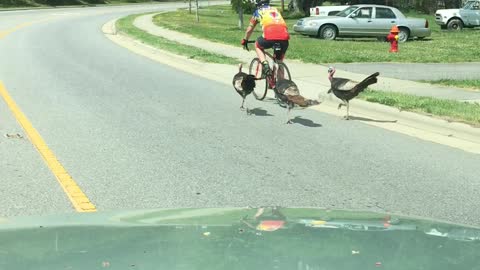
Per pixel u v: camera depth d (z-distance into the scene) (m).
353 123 9.53
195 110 10.34
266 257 1.47
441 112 9.57
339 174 6.52
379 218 2.04
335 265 1.42
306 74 14.78
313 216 2.05
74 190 5.77
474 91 12.19
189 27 31.17
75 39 24.64
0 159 6.87
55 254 1.51
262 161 7.02
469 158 7.37
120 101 11.00
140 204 5.37
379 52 20.09
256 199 5.56
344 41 25.95
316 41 25.03
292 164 6.91
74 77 14.00
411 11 54.50
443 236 1.78
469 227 1.96
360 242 1.66
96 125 8.87
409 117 9.52
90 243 1.63
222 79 14.48
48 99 11.01
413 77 14.42
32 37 24.77
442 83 13.24
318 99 11.51
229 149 7.59
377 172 6.63
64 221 1.97
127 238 1.68
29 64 16.17
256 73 11.40
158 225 1.87
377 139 8.38
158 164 6.79
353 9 27.45
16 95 11.35
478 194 5.88
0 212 5.09
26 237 1.72
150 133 8.42
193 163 6.86
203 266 1.40
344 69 15.88
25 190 5.75
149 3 79.69
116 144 7.71
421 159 7.27
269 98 11.87
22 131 8.38
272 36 10.66
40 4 61.25
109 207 5.28
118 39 25.34
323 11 31.86
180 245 1.60
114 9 58.25
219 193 5.75
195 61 17.20
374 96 11.07
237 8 31.23
